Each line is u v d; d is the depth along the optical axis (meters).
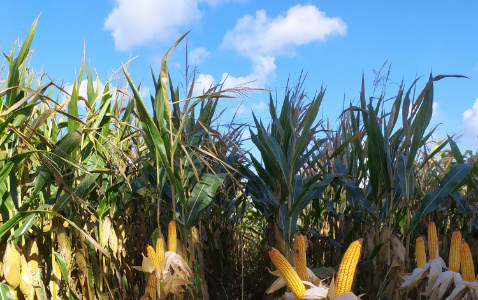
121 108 2.97
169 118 2.54
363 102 3.21
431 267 2.33
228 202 3.72
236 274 3.63
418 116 2.81
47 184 2.31
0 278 2.14
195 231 2.93
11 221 2.03
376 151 2.97
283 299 1.79
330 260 3.86
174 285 2.34
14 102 2.21
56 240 2.45
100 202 2.69
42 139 2.19
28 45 2.18
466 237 3.10
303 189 2.86
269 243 3.41
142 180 3.01
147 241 3.07
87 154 2.65
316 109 2.94
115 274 2.74
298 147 2.99
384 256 2.86
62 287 2.43
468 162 3.53
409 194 2.89
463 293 2.22
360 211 3.39
